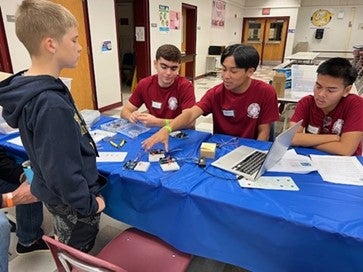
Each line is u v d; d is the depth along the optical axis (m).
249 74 1.61
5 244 0.91
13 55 3.20
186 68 7.93
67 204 0.94
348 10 10.95
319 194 1.04
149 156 1.36
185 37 7.84
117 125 1.87
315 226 0.87
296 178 1.16
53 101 0.80
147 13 5.55
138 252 1.17
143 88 2.04
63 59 0.89
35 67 0.88
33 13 0.81
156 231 1.21
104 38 4.54
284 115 3.24
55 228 1.13
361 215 0.92
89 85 4.39
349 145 1.38
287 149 1.35
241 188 1.08
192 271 1.50
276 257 0.98
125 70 7.07
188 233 1.12
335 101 1.43
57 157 0.81
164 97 1.98
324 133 1.57
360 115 1.40
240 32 11.95
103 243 1.70
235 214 0.99
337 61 1.36
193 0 7.35
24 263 1.54
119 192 1.22
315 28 11.67
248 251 1.03
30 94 0.79
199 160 1.31
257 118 1.74
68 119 0.82
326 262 0.90
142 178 1.16
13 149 1.51
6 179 1.51
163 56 1.79
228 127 1.83
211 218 1.04
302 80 3.25
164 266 1.10
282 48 11.68
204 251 1.12
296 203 0.98
